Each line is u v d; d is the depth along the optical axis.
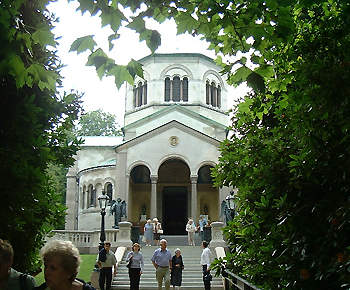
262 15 5.86
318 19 6.77
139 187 41.47
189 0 6.23
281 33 5.79
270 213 6.87
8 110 7.39
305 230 6.04
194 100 42.91
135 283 16.77
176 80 43.50
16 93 7.50
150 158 37.25
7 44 5.12
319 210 5.87
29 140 7.33
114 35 5.86
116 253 24.25
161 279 16.23
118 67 5.98
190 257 24.92
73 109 9.90
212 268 9.35
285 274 6.32
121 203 33.41
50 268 3.93
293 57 6.86
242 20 5.83
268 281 6.93
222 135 40.94
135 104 44.56
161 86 43.12
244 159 8.23
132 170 39.41
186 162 37.06
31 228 8.14
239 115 9.08
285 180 6.79
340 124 5.32
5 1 5.30
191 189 40.22
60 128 9.85
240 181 8.50
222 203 35.12
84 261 24.59
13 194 6.68
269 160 7.20
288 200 6.48
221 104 44.62
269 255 6.85
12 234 7.64
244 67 6.24
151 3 6.11
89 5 5.68
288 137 7.25
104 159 46.69
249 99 8.45
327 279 5.71
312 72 5.60
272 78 7.68
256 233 7.75
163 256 16.28
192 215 35.88
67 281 3.95
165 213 41.69
